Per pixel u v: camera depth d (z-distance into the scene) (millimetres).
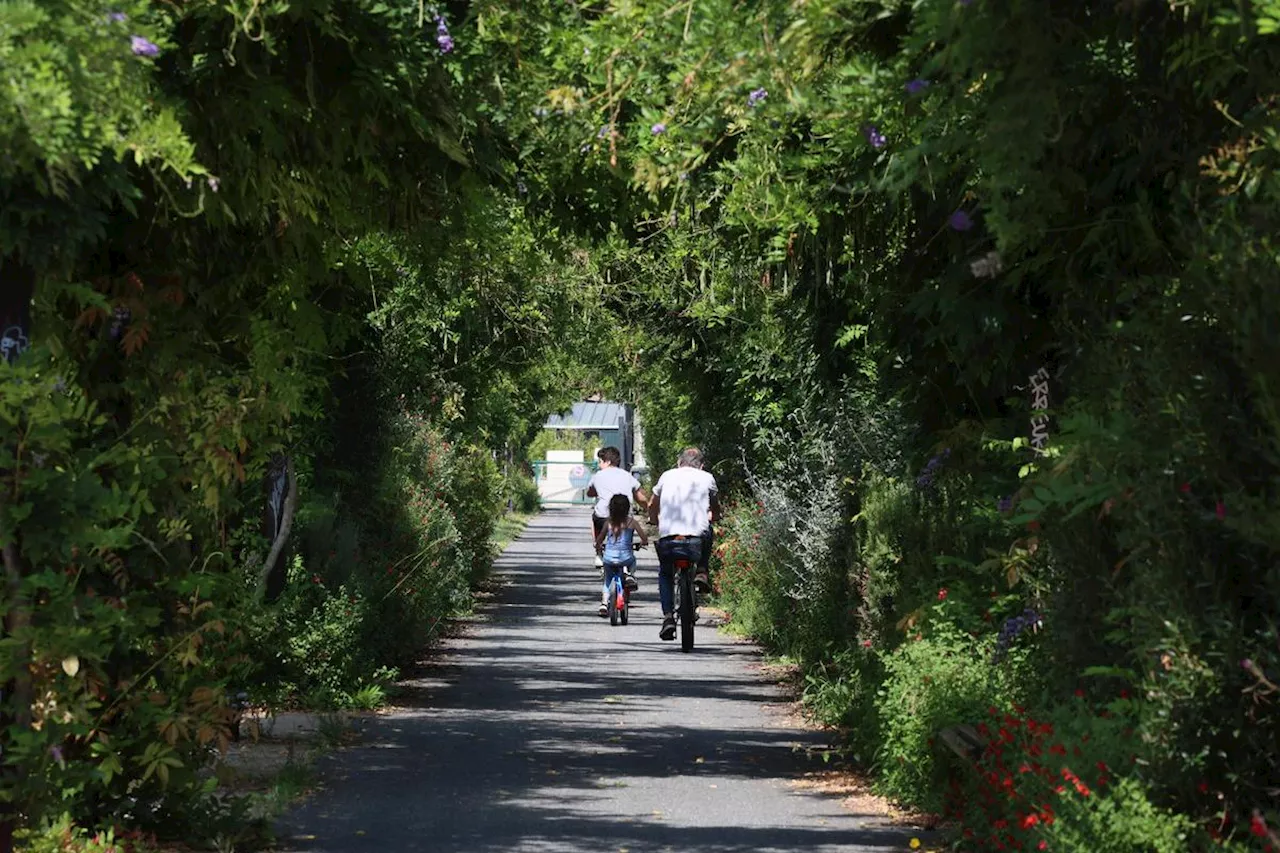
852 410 30297
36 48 10531
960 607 19688
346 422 34094
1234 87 13047
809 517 33000
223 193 16109
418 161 17953
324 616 28812
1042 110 12242
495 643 41906
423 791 20422
